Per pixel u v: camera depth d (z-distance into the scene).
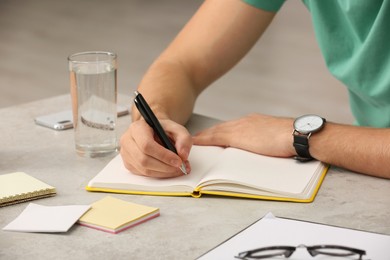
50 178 1.34
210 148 1.47
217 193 1.24
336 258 0.97
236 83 4.31
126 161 1.33
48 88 4.58
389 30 1.53
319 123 1.40
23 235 1.11
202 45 1.78
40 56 5.15
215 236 1.09
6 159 1.44
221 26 1.78
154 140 1.33
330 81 4.24
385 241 1.02
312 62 4.52
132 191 1.27
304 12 5.43
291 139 1.38
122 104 1.83
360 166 1.33
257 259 0.98
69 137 1.57
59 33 5.60
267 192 1.23
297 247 1.01
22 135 1.59
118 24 5.62
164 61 1.77
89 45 5.25
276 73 4.41
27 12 6.22
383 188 1.27
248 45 1.81
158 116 1.53
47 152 1.48
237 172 1.29
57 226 1.11
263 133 1.44
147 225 1.13
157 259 1.02
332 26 1.66
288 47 4.79
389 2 1.48
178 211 1.19
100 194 1.27
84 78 1.41
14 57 5.16
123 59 4.86
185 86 1.70
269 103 4.02
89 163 1.41
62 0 6.46
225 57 1.79
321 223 1.11
